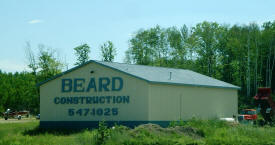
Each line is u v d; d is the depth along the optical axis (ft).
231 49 239.91
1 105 269.85
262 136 77.51
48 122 126.21
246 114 134.72
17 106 286.66
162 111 111.75
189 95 121.80
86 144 72.74
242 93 235.61
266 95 133.39
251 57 230.68
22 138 85.10
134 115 110.32
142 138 72.43
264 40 227.81
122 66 122.21
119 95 113.70
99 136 73.56
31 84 274.98
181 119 117.70
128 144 69.10
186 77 131.44
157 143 69.62
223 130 83.15
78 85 122.01
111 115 114.73
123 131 76.33
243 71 240.94
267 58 228.43
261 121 131.44
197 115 124.16
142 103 108.88
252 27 232.12
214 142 71.36
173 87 115.96
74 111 122.01
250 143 70.59
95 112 118.01
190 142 70.08
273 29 232.32
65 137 92.73
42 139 85.15
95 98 118.32
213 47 244.22
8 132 102.63
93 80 119.24
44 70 248.73
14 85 297.12
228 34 247.09
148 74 117.80
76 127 120.98
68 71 123.75
